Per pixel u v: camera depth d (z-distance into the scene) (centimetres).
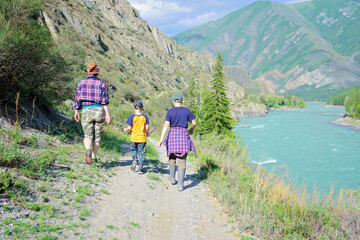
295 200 484
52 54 670
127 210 357
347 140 5084
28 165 359
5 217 244
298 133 5984
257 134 5647
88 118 448
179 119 477
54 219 272
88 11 8281
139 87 5822
